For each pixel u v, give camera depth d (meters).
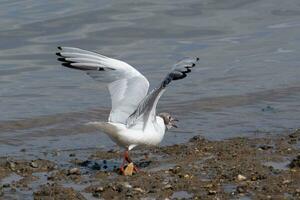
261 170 12.52
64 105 17.59
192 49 21.94
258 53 21.53
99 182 12.16
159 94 12.34
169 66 20.25
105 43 22.31
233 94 18.31
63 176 12.48
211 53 21.55
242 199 11.19
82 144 14.98
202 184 11.90
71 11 25.09
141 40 22.72
